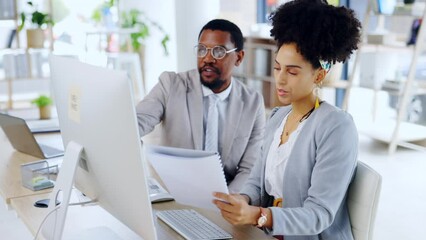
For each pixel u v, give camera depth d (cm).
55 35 710
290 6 149
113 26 734
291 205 158
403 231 340
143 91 718
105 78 121
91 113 130
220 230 154
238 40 221
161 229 157
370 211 151
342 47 150
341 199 148
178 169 167
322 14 145
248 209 141
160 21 747
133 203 124
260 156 179
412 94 508
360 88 552
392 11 495
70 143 144
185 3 521
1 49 601
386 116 601
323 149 149
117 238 152
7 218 353
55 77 152
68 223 164
